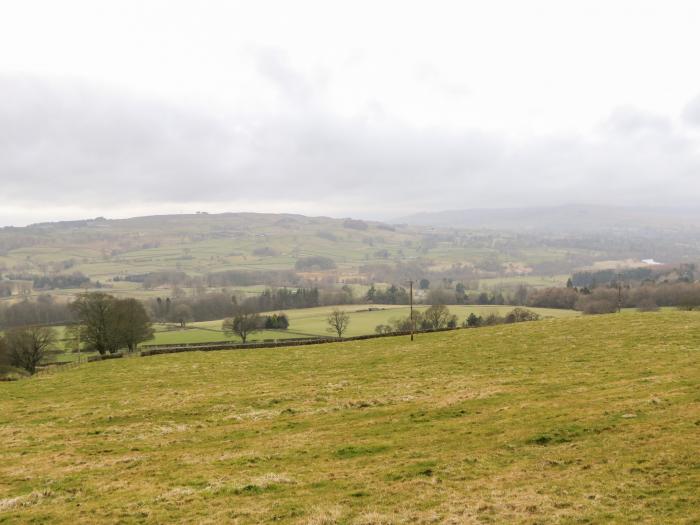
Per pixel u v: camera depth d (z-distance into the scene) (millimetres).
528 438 26844
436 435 29219
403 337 73875
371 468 24875
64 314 162375
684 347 48125
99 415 39719
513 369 46219
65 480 25922
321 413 36875
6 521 21156
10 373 86188
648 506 18531
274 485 23391
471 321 128000
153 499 22500
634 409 29328
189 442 32031
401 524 18734
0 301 187500
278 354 67188
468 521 18562
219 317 173250
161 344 105812
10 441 33938
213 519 20141
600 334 58250
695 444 23500
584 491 20281
